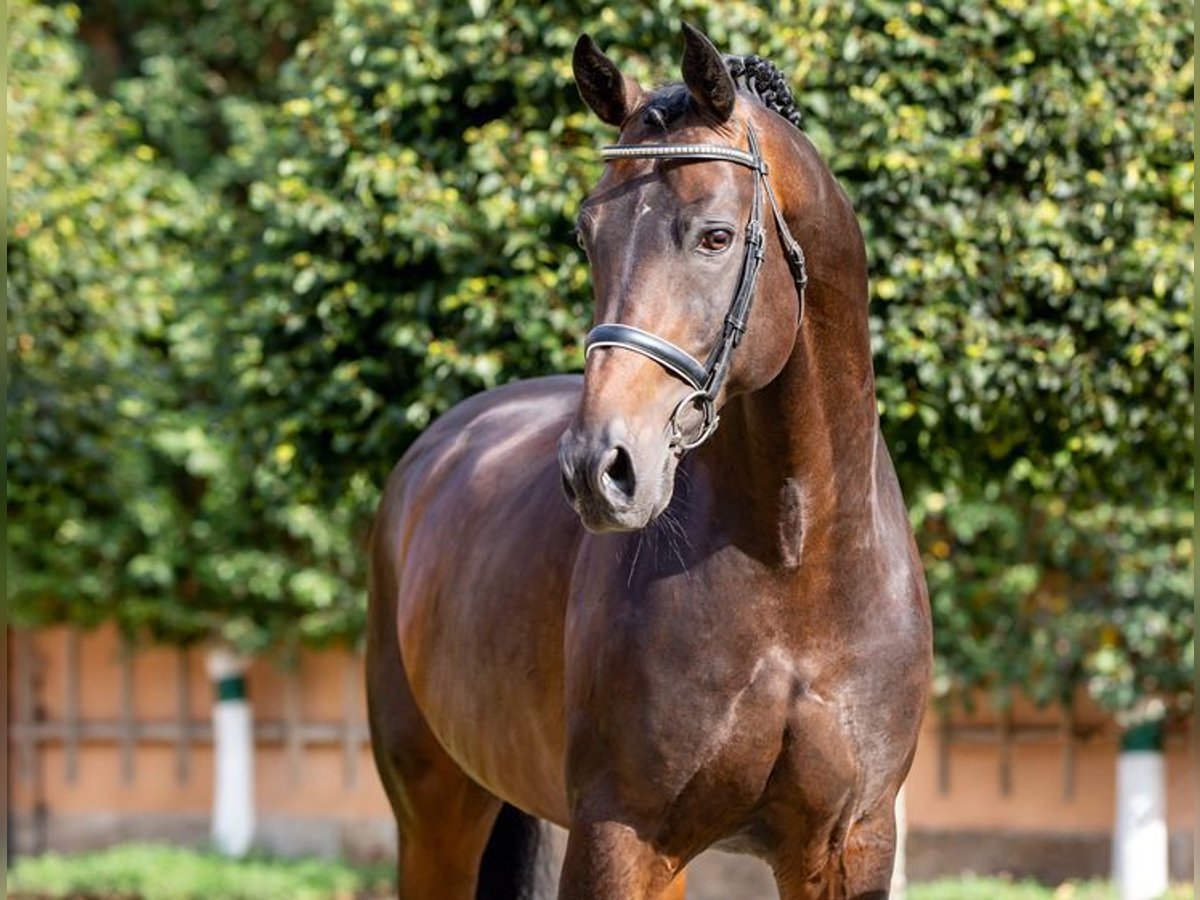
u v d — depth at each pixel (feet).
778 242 17.72
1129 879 55.88
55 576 65.41
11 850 71.26
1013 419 34.35
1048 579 59.77
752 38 33.01
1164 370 33.01
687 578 19.04
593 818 19.25
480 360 33.42
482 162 33.76
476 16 33.32
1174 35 33.60
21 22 47.06
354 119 35.78
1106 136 32.48
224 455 61.16
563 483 16.44
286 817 69.41
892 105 32.86
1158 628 55.36
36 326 44.73
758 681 18.92
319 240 36.45
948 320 32.68
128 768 71.10
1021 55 32.60
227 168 63.87
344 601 64.23
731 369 17.34
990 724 61.31
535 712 21.42
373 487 39.19
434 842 26.61
